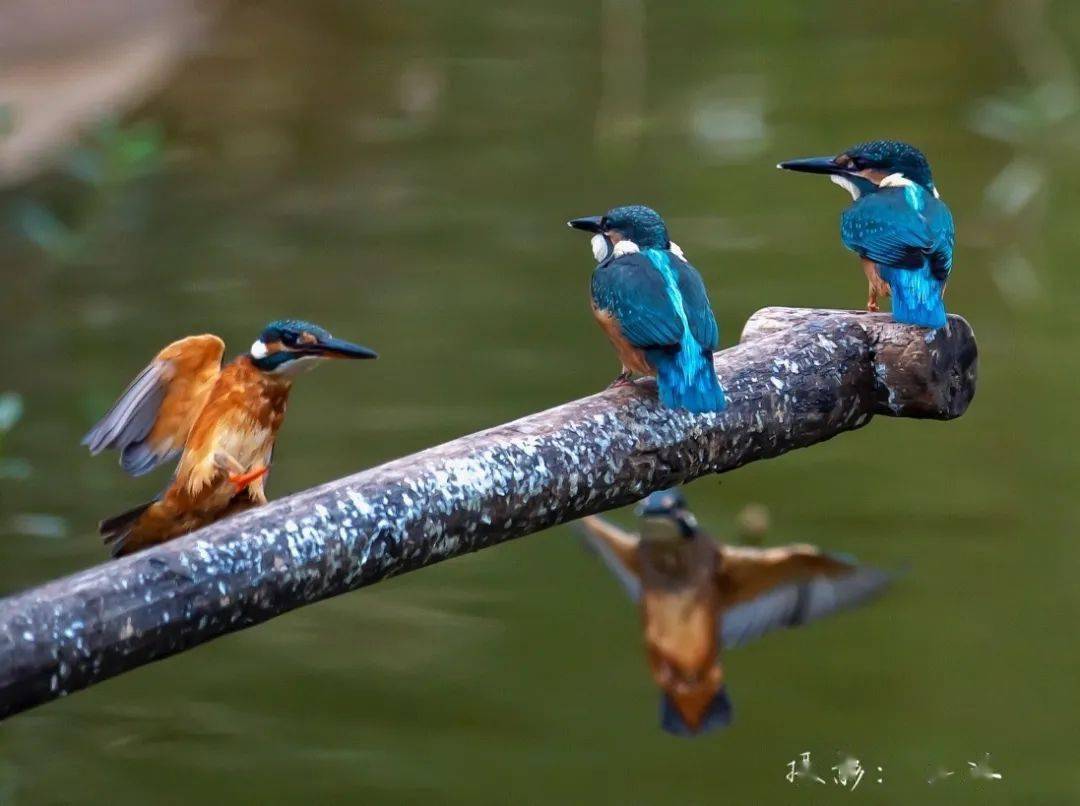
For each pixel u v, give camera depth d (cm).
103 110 2086
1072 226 1822
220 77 2266
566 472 620
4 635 496
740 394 669
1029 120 2014
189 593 529
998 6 2577
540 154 2033
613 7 2692
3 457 1291
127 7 2345
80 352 1488
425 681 1067
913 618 1138
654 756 989
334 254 1709
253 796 943
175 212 1845
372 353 688
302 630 1139
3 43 2170
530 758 984
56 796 937
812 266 1652
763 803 959
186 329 1532
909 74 2327
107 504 1256
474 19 2636
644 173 1956
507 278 1672
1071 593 1152
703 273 1636
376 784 959
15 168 1903
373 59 2394
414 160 2006
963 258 1753
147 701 1052
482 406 1386
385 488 578
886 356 698
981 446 1378
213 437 677
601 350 1503
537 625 1139
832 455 1387
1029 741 999
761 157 2002
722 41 2528
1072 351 1525
